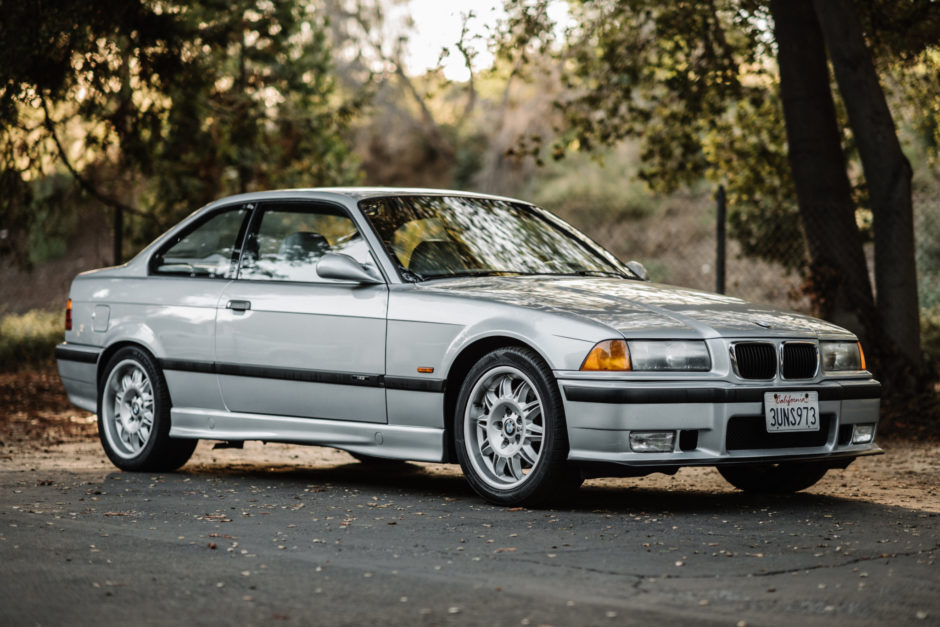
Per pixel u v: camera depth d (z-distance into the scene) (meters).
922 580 4.41
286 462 8.47
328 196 7.15
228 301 7.24
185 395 7.46
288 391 6.95
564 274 6.99
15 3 11.10
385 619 3.75
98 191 15.16
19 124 12.98
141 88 12.94
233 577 4.38
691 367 5.90
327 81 19.50
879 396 6.58
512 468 6.12
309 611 3.86
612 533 5.36
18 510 5.98
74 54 11.92
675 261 30.08
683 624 3.71
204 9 13.60
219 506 6.19
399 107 42.88
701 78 13.41
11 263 14.43
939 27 11.88
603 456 5.77
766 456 6.00
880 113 11.05
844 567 4.63
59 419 11.25
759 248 14.91
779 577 4.43
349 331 6.66
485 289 6.40
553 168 40.00
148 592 4.14
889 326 11.15
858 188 13.76
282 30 17.08
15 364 15.74
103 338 7.89
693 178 14.73
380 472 7.93
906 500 6.61
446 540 5.17
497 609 3.88
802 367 6.21
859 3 11.98
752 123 14.23
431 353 6.32
